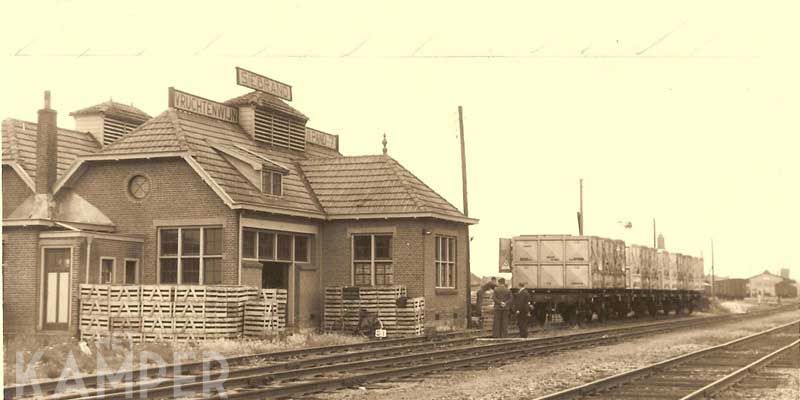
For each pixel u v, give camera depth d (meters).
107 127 34.28
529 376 16.47
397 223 30.39
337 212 30.78
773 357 20.88
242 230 26.39
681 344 25.88
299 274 29.66
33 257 25.11
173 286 24.08
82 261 24.78
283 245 29.08
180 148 26.72
